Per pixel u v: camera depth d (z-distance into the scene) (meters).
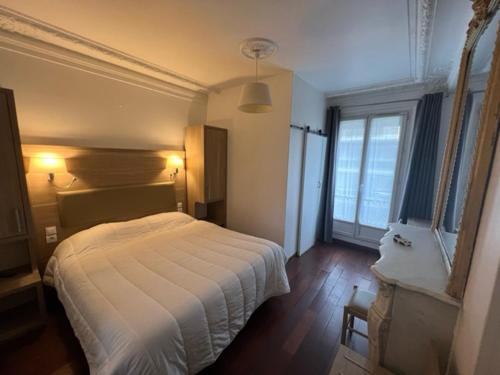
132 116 2.84
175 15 1.69
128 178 2.77
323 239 4.01
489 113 0.88
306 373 1.58
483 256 0.84
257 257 2.03
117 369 1.04
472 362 0.78
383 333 1.19
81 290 1.52
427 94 2.96
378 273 1.19
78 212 2.33
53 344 1.75
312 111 3.36
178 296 1.45
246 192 3.38
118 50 2.24
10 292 1.71
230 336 1.63
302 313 2.17
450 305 1.03
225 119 3.51
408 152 3.26
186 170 3.45
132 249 2.14
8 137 1.71
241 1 1.53
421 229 1.90
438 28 1.83
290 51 2.23
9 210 1.75
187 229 2.72
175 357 1.23
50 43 2.09
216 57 2.38
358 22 1.75
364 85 3.22
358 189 3.76
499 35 0.87
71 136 2.36
